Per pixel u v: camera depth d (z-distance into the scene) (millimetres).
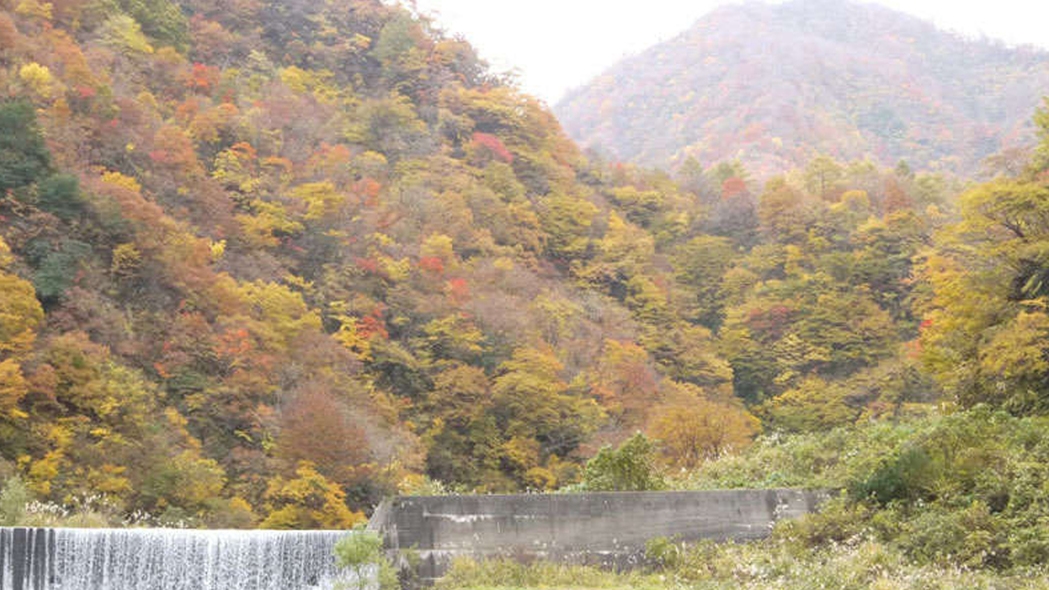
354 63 139875
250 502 59812
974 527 22812
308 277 92812
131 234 74250
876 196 137750
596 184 144625
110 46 104438
